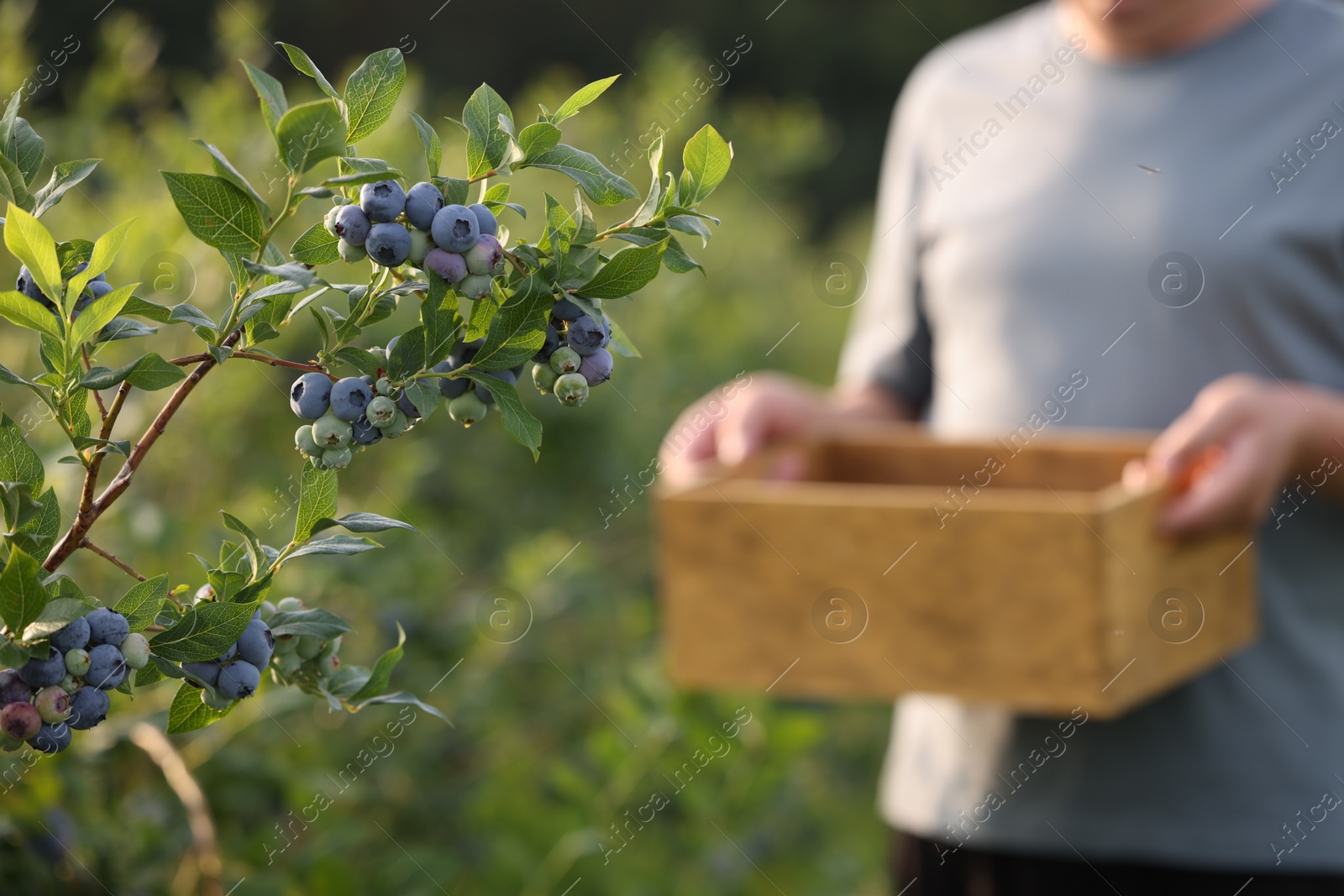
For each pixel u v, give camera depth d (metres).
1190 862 2.39
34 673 0.85
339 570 2.66
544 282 0.91
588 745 3.33
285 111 0.83
